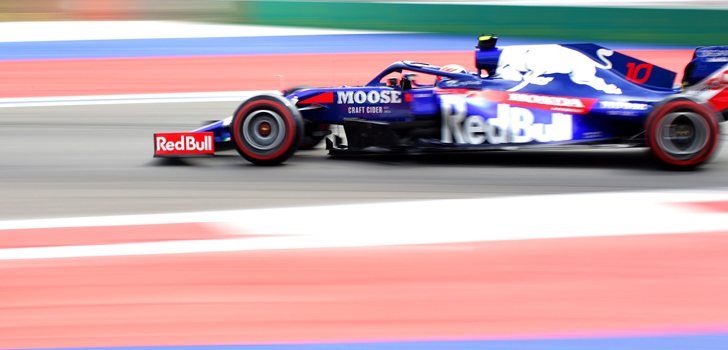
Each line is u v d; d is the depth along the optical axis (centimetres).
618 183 2400
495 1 7369
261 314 1564
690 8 5931
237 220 2112
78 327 1530
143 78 5078
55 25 7525
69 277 1752
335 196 2323
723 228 1966
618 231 1959
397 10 6738
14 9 7844
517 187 2383
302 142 2916
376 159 2822
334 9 6969
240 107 2669
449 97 2641
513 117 2591
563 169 2603
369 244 1906
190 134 2775
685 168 2495
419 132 2669
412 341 1450
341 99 2719
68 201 2350
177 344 1459
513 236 1941
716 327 1477
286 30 7000
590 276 1700
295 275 1736
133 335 1495
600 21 6134
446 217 2097
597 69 2638
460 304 1587
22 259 1864
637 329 1477
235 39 6569
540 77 2644
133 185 2517
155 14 7719
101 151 3069
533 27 6312
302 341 1459
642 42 6038
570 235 1939
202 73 5231
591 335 1459
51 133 3447
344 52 5922
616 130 2558
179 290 1673
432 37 6456
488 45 2758
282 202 2273
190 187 2470
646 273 1709
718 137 2450
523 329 1485
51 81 4994
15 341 1484
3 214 2231
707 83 2638
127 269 1788
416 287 1666
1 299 1650
